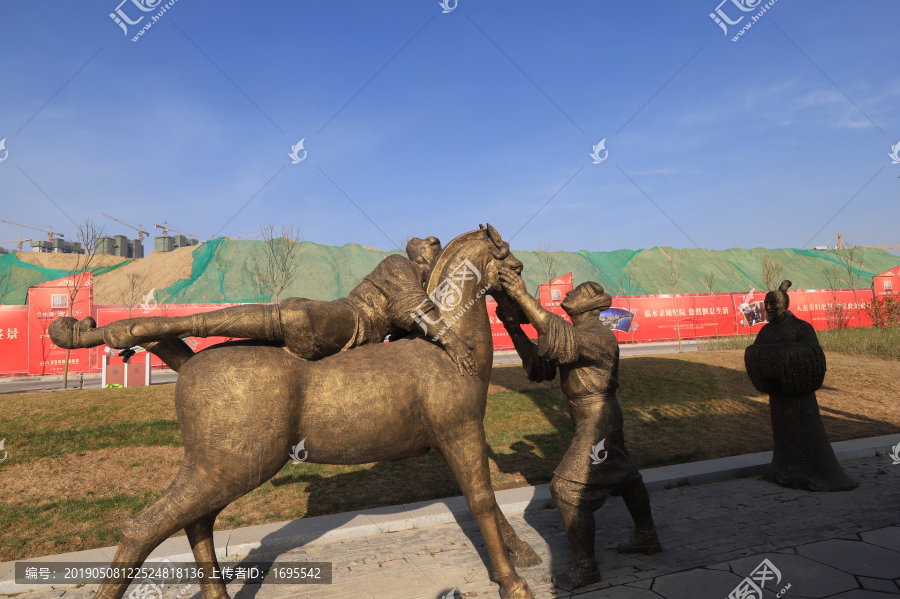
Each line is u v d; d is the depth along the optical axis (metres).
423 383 3.27
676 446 8.14
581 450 3.93
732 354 15.18
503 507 5.48
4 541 5.02
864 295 29.25
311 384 3.08
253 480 2.88
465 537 4.79
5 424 8.13
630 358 14.45
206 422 2.79
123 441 7.64
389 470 6.95
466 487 3.35
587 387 4.06
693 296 28.09
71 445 7.43
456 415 3.29
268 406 2.86
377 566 4.20
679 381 11.91
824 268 45.50
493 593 3.65
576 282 38.81
